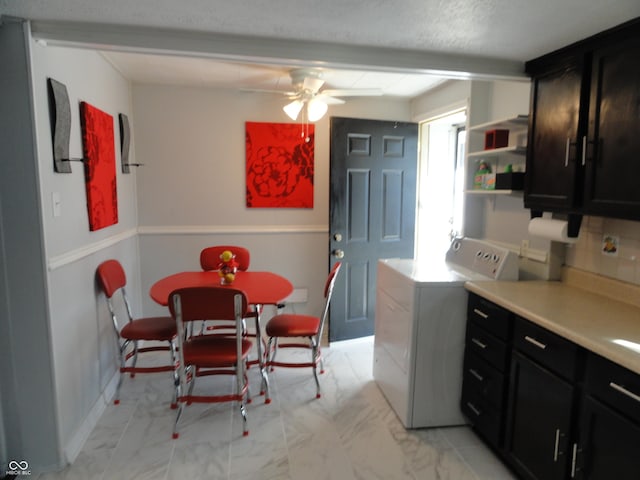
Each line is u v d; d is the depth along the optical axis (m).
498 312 2.12
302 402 2.78
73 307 2.29
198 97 3.74
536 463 1.87
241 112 3.82
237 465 2.15
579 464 1.62
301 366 2.87
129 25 1.87
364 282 3.88
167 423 2.52
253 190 3.91
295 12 1.69
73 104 2.36
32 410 2.04
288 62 2.09
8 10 1.72
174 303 2.25
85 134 2.47
